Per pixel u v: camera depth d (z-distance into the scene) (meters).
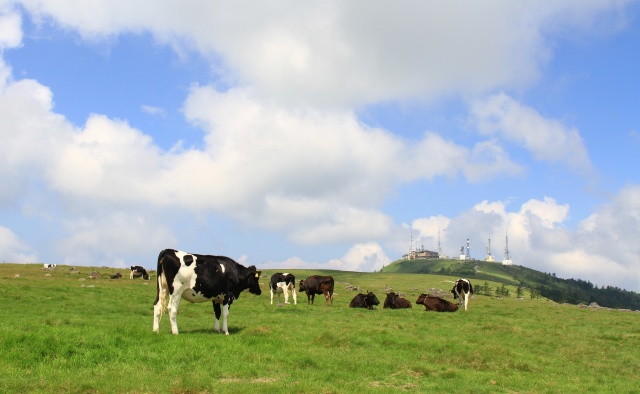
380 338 21.00
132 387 11.27
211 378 12.58
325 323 26.53
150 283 62.59
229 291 20.58
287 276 40.53
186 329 21.66
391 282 161.75
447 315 35.56
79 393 10.91
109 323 22.58
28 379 11.50
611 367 18.92
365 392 12.37
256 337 18.62
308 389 11.93
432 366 16.64
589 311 50.16
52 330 16.14
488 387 14.33
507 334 25.80
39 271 72.75
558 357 20.66
